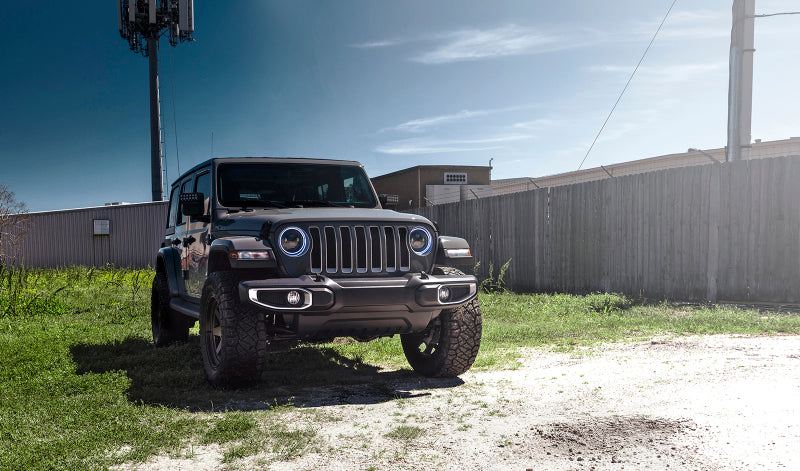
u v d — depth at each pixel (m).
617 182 11.19
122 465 3.25
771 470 2.93
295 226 4.73
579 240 12.09
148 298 12.62
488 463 3.20
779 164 8.88
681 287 10.04
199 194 5.77
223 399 4.64
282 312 4.49
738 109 11.30
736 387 4.43
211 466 3.23
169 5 34.97
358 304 4.62
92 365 5.89
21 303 10.47
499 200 14.59
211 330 5.25
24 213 27.12
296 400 4.65
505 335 7.48
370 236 4.86
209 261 5.27
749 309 8.59
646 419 3.81
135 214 27.52
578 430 3.65
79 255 27.39
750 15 11.22
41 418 4.04
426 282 4.82
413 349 5.71
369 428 3.88
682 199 10.04
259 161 6.22
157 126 36.28
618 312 9.02
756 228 9.10
